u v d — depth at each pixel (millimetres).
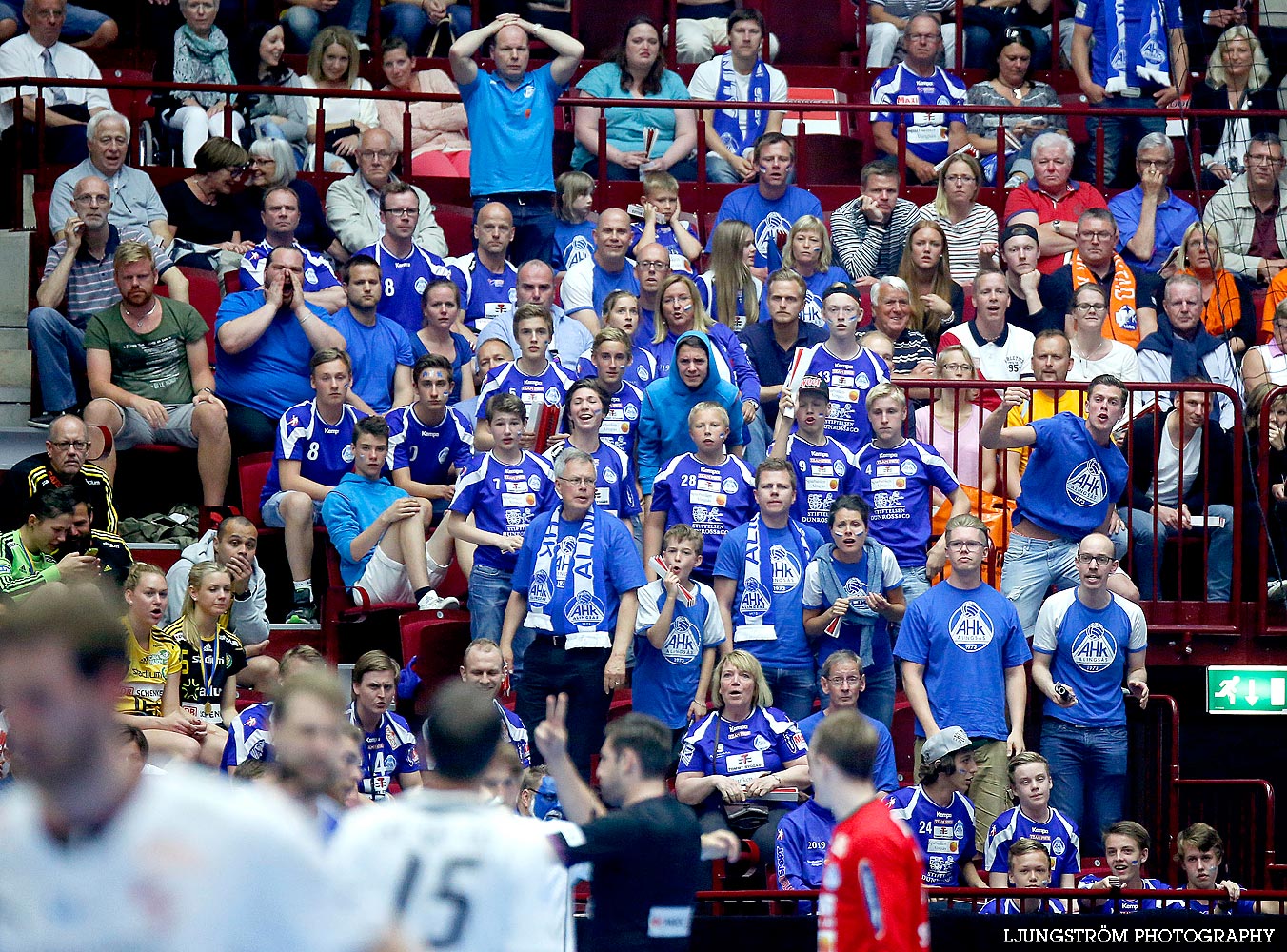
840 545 28906
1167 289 36438
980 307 34781
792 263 35938
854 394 31656
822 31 49031
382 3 48875
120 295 35250
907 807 27578
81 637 8992
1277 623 31438
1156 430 31000
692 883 16984
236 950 8992
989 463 32281
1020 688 29312
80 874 9039
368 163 39031
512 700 29047
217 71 43281
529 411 32125
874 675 29500
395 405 34219
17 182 37656
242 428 33312
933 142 44594
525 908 13211
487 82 38438
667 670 28469
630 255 38375
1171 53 45281
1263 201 41219
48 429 33438
